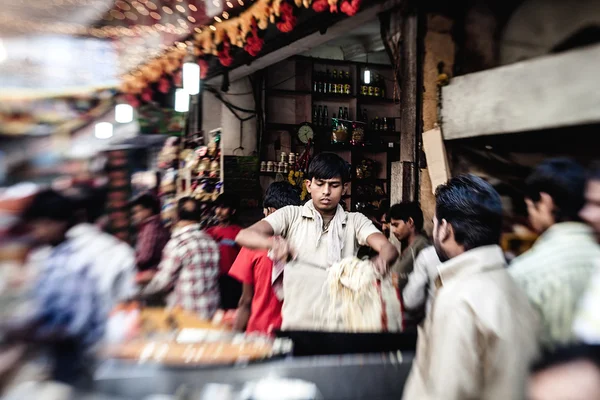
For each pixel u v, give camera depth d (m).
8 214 1.82
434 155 3.76
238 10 4.62
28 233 1.83
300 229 2.63
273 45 5.70
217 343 1.83
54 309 1.64
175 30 5.37
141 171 4.45
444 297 1.48
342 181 2.62
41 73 4.60
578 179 1.71
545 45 3.17
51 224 1.88
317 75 8.30
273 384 1.47
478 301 1.40
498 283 1.45
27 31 4.73
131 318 1.94
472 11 3.77
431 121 3.93
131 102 5.48
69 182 2.13
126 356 1.68
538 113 2.94
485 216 1.52
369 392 1.54
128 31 5.35
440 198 1.61
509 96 3.13
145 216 4.15
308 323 2.37
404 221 3.27
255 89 8.17
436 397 1.36
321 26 4.83
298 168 7.90
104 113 4.97
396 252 2.42
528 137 3.26
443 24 3.93
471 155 3.65
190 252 3.36
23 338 1.58
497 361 1.35
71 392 1.44
